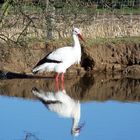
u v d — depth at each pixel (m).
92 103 21.83
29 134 17.38
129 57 28.59
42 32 27.44
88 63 28.11
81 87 24.98
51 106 21.16
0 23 24.12
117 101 22.06
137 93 23.66
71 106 21.30
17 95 22.84
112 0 29.64
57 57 25.36
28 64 26.72
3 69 26.17
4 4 23.39
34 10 23.97
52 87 24.81
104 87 25.00
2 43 26.22
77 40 25.92
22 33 24.62
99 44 28.62
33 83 25.14
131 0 34.44
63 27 25.58
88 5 24.20
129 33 30.39
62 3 23.72
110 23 30.16
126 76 27.11
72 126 18.42
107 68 27.98
